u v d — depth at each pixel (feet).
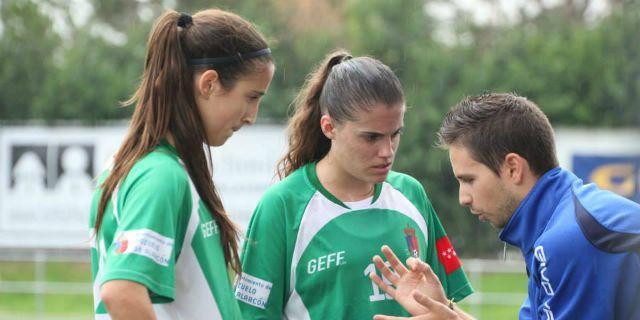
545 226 33.86
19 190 205.77
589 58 243.19
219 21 33.30
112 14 305.32
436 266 43.19
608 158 191.93
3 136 205.87
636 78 243.40
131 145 32.76
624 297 30.73
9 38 267.59
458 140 35.45
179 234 32.04
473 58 249.34
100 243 32.53
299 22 272.31
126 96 252.62
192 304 32.55
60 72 255.91
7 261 233.55
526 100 35.65
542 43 248.32
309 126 41.32
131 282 29.43
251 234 40.11
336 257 39.40
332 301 39.24
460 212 230.89
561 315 32.04
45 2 301.63
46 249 208.33
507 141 34.17
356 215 40.22
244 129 196.34
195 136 32.91
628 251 30.68
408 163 229.04
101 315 32.89
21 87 266.16
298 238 39.63
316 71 42.60
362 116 36.91
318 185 40.40
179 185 31.45
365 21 254.27
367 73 37.19
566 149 193.06
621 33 245.65
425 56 245.45
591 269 31.17
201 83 32.76
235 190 195.93
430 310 34.45
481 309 177.27
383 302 39.52
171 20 33.37
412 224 41.42
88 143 205.87
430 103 238.68
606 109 243.19
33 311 174.19
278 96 245.45
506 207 34.96
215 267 33.42
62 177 205.77
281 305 40.01
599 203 32.14
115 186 32.07
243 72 33.14
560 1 296.51
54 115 254.88
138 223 30.09
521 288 193.26
